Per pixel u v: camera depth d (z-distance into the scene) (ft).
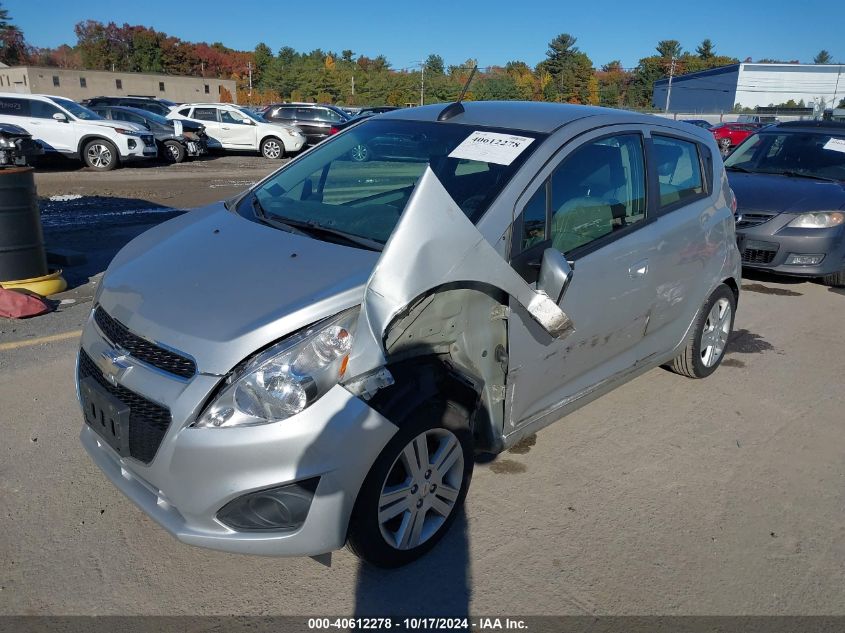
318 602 8.94
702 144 15.01
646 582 9.55
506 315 9.90
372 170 11.87
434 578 9.45
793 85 236.22
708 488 11.92
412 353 8.90
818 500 11.71
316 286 8.78
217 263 9.69
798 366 17.69
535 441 13.23
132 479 9.05
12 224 19.25
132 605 8.74
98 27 325.42
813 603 9.33
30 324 17.90
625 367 13.32
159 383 8.34
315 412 8.01
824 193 24.35
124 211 35.88
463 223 8.67
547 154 11.00
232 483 8.00
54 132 54.60
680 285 14.07
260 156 76.59
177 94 242.37
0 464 11.51
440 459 9.43
